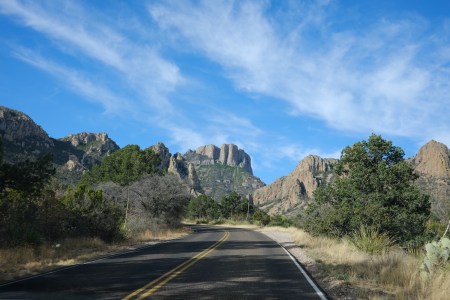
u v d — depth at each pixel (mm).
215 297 8898
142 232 32625
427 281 10141
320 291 9906
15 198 19312
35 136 119125
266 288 10227
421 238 22594
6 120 109000
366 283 11062
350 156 27234
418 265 11930
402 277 11000
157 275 12109
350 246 19219
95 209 24312
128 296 8766
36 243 17578
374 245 18156
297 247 25031
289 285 10773
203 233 43844
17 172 15406
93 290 9516
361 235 19531
